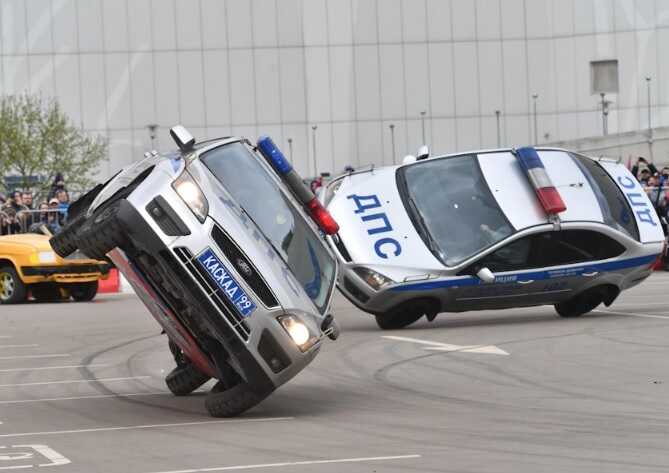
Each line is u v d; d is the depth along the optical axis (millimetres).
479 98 113750
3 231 55438
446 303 33094
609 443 16125
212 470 14922
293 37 112500
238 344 18484
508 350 27281
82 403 21656
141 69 111750
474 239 32969
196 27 111938
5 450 16734
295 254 19672
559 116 114625
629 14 114000
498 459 15211
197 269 18266
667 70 113750
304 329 18703
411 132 113250
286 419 19062
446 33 113188
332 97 113000
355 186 34500
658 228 34812
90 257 19328
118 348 31500
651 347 27000
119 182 19938
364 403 20594
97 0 111500
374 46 112938
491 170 34094
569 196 33688
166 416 19781
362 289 32688
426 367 25094
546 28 114438
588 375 23031
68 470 15148
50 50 111312
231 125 112312
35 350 31562
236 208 18938
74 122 111188
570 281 33469
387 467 14875
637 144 78500
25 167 99688
